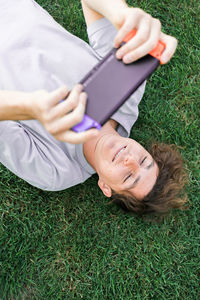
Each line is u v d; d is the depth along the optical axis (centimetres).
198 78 233
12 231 214
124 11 116
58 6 230
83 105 96
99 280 216
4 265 212
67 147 172
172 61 231
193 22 234
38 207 217
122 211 217
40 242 216
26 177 173
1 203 216
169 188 179
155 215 197
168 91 231
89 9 161
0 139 146
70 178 181
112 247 219
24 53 166
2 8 173
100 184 184
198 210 225
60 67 168
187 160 226
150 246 221
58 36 174
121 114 177
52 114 94
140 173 169
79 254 217
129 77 110
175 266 223
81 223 219
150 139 221
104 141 165
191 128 228
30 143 162
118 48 113
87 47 180
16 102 101
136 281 218
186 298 220
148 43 107
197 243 223
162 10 234
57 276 217
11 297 211
